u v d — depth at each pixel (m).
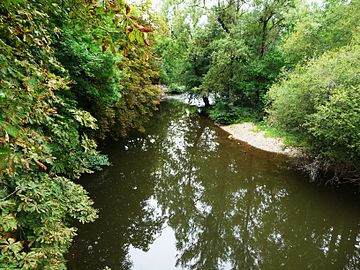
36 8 2.43
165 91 37.00
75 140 4.02
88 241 7.00
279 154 14.13
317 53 13.12
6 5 1.88
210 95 23.70
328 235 8.15
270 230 8.59
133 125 13.91
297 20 16.25
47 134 3.79
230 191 11.12
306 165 11.34
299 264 6.96
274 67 18.84
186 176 12.35
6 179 2.86
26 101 2.23
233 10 20.39
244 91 20.33
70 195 3.96
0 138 1.79
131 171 11.50
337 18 13.33
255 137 16.69
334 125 8.36
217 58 19.09
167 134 18.55
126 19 1.43
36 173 3.49
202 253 7.59
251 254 7.51
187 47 23.33
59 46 6.17
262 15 18.92
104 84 7.97
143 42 1.47
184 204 10.28
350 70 8.45
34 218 3.22
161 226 8.62
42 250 3.00
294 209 9.40
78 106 8.17
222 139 17.16
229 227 8.89
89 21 1.81
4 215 2.25
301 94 9.78
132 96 12.59
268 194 10.59
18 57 2.67
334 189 10.28
